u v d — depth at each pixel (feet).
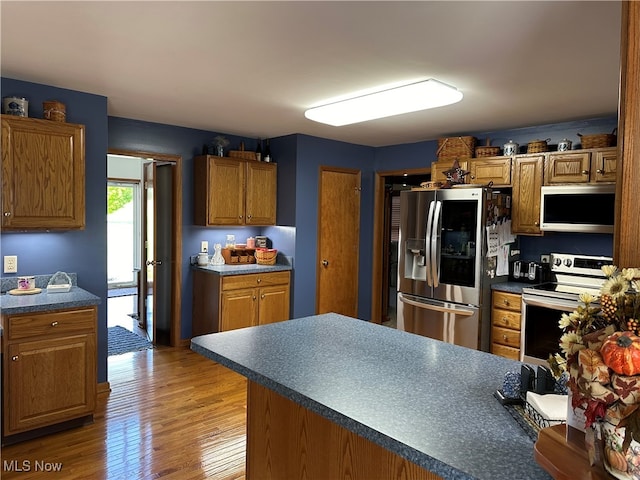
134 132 14.19
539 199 13.14
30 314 8.72
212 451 8.80
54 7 6.41
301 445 5.69
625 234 3.26
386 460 4.66
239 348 6.26
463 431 3.92
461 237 13.24
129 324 18.67
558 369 3.37
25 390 8.74
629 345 2.56
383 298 20.04
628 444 2.56
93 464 8.25
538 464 3.37
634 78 3.21
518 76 9.18
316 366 5.57
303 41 7.56
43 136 9.48
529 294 12.20
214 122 14.33
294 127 14.92
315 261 16.96
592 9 6.23
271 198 16.79
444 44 7.58
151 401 11.13
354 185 18.15
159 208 16.49
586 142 12.30
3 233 10.02
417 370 5.49
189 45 7.80
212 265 15.90
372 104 10.85
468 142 14.74
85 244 11.02
